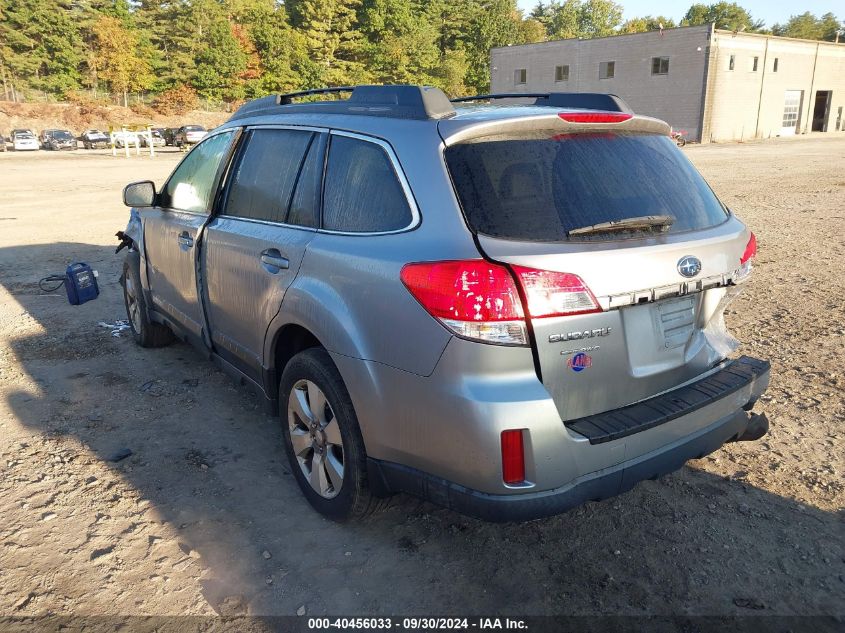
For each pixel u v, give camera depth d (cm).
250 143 396
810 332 580
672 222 276
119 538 313
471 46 8938
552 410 237
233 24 8406
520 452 238
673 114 4431
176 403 465
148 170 2716
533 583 282
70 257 981
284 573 289
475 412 235
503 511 241
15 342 598
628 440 252
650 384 272
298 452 330
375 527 321
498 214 247
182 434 419
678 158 307
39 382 503
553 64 4978
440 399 245
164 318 514
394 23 8212
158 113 7200
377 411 272
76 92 7444
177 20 7738
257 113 406
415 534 316
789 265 838
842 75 5331
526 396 235
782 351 537
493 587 280
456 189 254
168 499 346
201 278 421
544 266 236
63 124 6475
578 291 240
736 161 2673
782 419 421
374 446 278
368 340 271
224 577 287
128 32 7681
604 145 281
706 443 280
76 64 7656
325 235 306
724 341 311
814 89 5109
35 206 1582
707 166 2439
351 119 316
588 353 247
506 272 234
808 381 477
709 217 296
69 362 546
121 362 546
